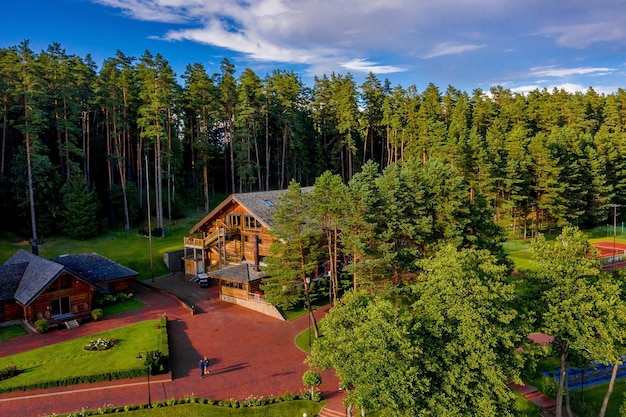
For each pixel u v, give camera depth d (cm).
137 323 4453
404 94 10425
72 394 3173
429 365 2269
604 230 8094
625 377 3659
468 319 2331
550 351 2806
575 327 2688
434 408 2219
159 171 7050
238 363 3666
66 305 4516
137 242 6694
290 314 4722
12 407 3005
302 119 9469
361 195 3838
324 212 4044
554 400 3291
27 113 5809
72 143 6988
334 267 4453
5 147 6512
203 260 6134
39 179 6156
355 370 2278
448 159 7294
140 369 3397
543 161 7131
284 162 9594
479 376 2353
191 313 4769
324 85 9912
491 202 7100
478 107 9831
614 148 8419
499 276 2598
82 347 3834
